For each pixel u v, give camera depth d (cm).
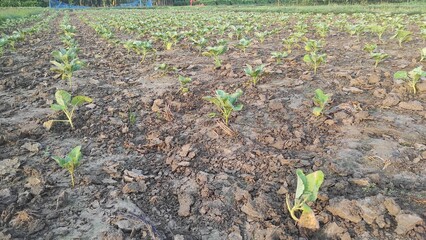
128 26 1366
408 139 380
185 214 269
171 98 531
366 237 235
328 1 4247
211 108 484
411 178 305
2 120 456
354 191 287
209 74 675
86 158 357
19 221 256
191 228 256
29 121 450
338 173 314
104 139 400
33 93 573
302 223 245
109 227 254
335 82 581
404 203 268
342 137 390
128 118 461
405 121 428
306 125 423
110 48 1024
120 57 880
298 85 580
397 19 1326
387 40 1028
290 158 344
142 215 268
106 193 296
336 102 493
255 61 754
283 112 466
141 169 337
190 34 1046
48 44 1159
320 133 402
